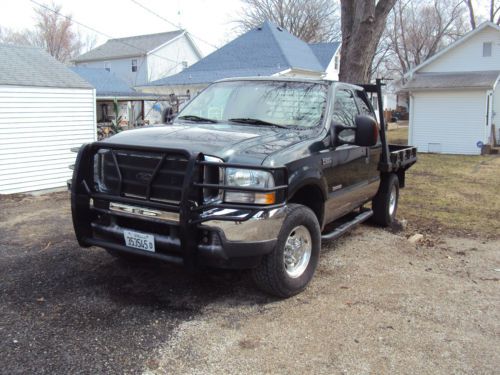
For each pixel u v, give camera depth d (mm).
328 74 29141
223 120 5012
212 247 3682
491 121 21969
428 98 20672
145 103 30797
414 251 5922
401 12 44688
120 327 3686
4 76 9695
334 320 3910
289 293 4242
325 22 42469
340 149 5012
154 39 41969
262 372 3146
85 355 3277
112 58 41375
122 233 4062
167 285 4527
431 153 20391
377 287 4656
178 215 3742
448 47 22234
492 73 21359
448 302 4348
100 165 4262
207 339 3545
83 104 10945
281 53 25781
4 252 5473
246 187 3604
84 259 5215
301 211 4219
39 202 8758
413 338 3652
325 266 5234
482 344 3598
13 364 3143
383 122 6336
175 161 3795
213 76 25469
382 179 6848
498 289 4715
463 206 8891
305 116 4914
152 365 3188
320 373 3150
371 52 10477
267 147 4051
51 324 3705
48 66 11180
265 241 3764
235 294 4363
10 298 4168
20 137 9867
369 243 6191
